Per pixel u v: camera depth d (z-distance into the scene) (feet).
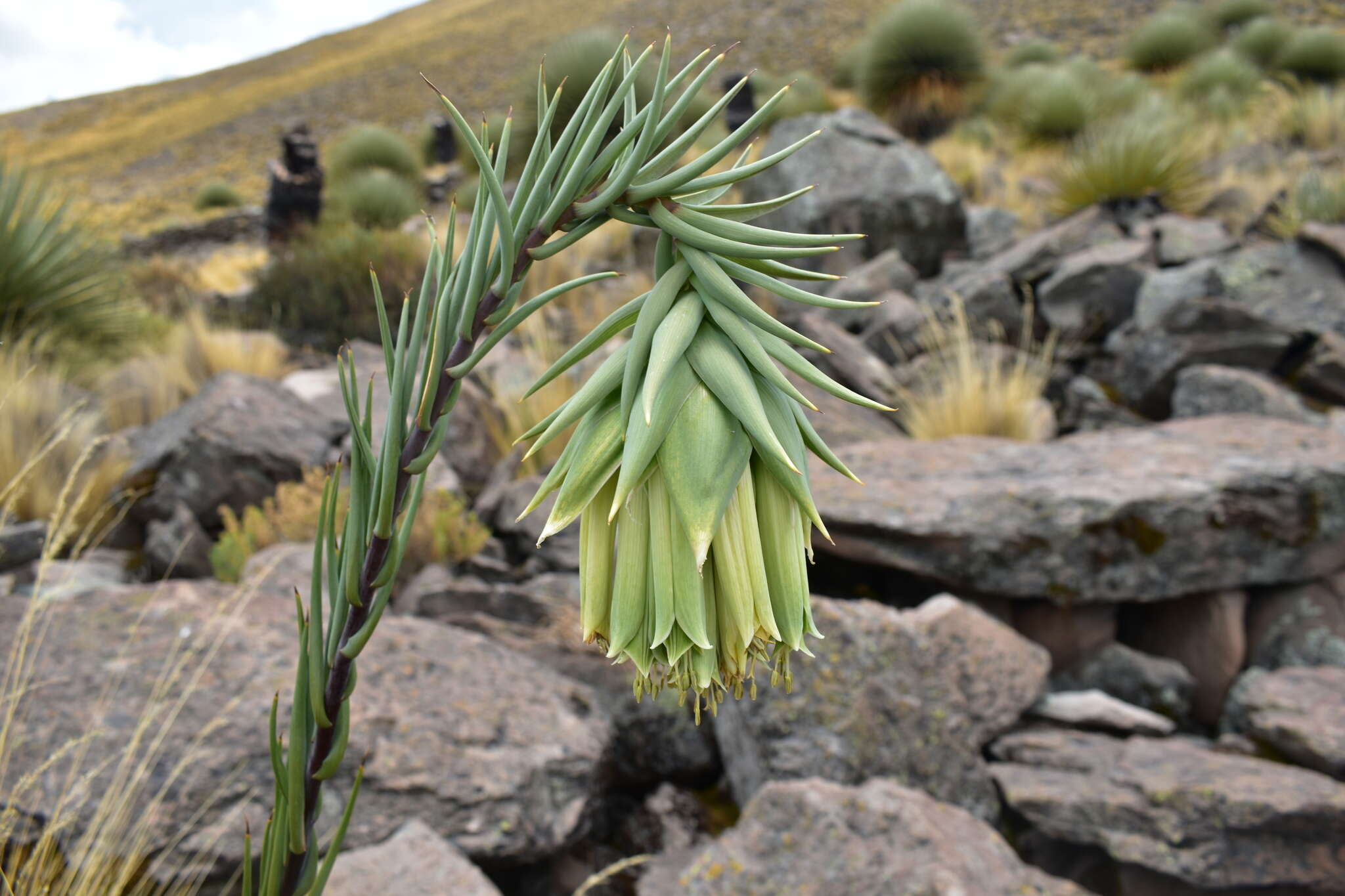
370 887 7.53
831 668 9.85
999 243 30.71
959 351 19.79
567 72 39.70
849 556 12.62
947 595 11.28
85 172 169.37
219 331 29.30
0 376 18.44
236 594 10.81
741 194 34.63
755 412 1.95
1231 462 12.84
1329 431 14.20
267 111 187.21
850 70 89.30
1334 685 10.59
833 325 23.70
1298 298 20.93
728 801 10.49
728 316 2.04
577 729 9.70
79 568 14.62
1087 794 9.00
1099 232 26.96
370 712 9.12
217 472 16.97
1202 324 19.19
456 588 12.48
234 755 8.47
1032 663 10.89
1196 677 12.07
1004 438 18.25
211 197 103.35
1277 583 12.25
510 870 9.05
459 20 239.91
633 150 2.22
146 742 8.43
